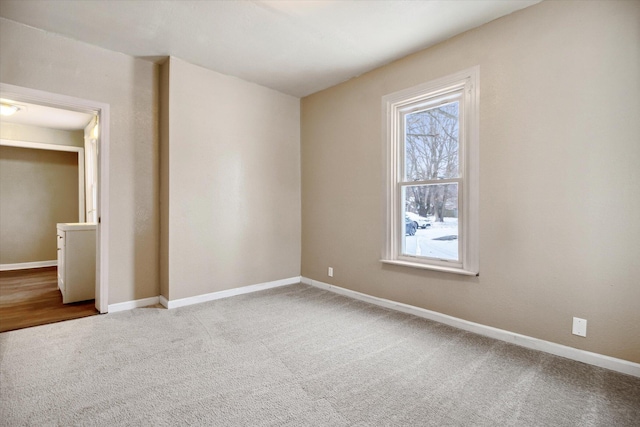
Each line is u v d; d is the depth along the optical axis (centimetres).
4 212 527
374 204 339
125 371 197
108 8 235
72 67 280
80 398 169
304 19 249
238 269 372
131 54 310
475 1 225
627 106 193
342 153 374
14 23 254
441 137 291
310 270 421
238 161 370
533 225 230
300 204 436
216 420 153
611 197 199
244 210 377
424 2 226
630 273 193
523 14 233
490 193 251
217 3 229
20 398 168
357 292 357
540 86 226
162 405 164
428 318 292
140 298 324
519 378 191
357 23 254
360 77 353
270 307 325
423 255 304
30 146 512
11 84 252
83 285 345
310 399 171
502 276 245
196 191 336
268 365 207
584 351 209
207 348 230
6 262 529
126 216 313
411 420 154
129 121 313
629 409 161
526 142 232
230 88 361
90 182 502
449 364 208
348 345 237
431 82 288
